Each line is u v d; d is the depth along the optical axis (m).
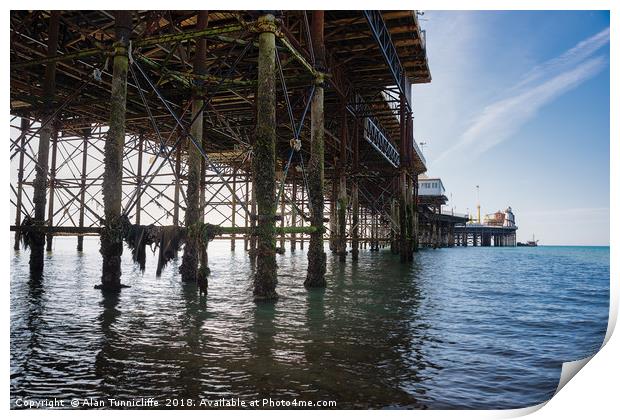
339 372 5.60
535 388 5.30
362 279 16.98
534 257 55.84
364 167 26.41
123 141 11.63
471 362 6.29
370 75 25.02
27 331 7.44
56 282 13.62
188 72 14.45
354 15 18.36
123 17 11.69
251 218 10.35
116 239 11.32
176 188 22.83
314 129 12.99
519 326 9.16
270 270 10.44
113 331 7.53
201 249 10.88
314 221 13.06
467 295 13.86
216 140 28.27
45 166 14.20
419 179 71.31
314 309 9.90
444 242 94.50
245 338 7.16
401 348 6.85
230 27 10.62
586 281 21.05
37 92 18.83
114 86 11.54
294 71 18.39
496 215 140.88
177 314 9.05
